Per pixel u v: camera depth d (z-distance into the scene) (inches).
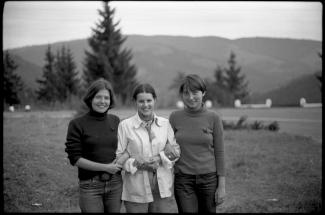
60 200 208.2
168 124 138.1
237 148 366.9
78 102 736.3
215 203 138.3
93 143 125.3
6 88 981.2
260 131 497.4
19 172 238.7
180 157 137.9
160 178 133.1
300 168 284.5
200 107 139.0
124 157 131.0
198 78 137.3
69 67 1267.2
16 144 311.4
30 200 204.5
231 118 700.0
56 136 385.4
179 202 138.9
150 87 134.1
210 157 136.9
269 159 315.0
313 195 215.9
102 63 1179.3
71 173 255.9
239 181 256.1
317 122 595.8
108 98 129.0
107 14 1222.9
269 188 236.7
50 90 1184.8
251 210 196.7
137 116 134.6
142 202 133.0
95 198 126.5
